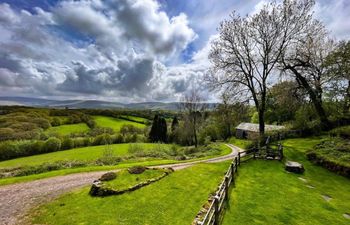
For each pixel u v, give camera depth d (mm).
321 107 29750
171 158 32562
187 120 60906
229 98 28219
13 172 21000
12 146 38562
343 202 11117
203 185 14086
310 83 28641
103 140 54875
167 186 13914
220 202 9734
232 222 8789
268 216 9359
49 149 43344
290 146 24938
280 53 26000
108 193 12672
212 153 36188
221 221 8836
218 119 62469
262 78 26844
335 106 31516
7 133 48625
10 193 14312
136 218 9766
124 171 15711
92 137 56312
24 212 11180
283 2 24984
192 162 25922
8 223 9992
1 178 19688
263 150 22578
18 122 57562
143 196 12289
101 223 9430
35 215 10758
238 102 27750
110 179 14281
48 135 51469
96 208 11000
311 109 32781
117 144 55250
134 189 13344
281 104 30578
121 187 13242
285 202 10875
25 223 9938
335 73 27406
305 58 28688
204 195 12305
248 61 27484
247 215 9406
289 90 28703
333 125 28891
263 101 26875
